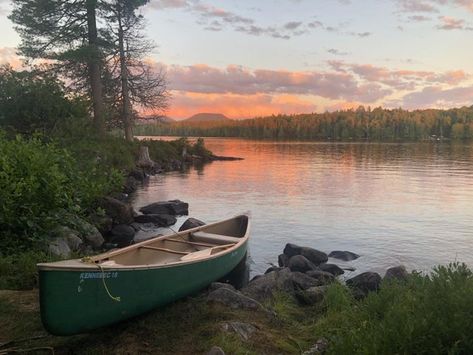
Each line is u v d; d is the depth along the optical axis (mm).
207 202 21078
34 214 8852
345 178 31281
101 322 5184
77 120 20875
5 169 8820
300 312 6844
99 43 30328
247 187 26422
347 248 13023
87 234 11250
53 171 9672
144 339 5328
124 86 34812
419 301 5145
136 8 33000
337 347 4598
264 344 5312
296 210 18906
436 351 4094
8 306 6012
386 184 27906
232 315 6055
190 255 7672
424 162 45781
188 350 5051
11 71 20078
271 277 8000
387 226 15883
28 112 19078
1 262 7402
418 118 141375
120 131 38438
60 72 30516
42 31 30109
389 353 4223
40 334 5340
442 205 20250
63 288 4750
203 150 48062
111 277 5230
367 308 5809
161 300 6137
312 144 97625
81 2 29891
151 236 13820
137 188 25750
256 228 15484
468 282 5027
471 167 39781
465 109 144500
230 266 8766
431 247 13125
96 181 14117
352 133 146000
